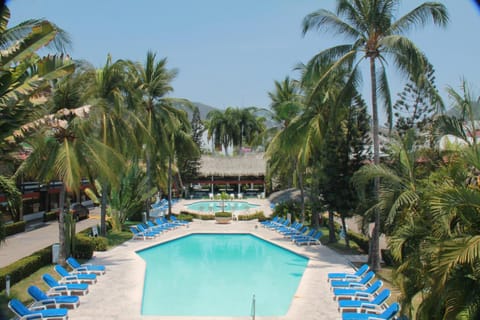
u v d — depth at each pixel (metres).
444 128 10.62
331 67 17.77
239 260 22.14
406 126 28.16
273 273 19.33
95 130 21.27
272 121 32.09
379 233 17.95
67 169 16.00
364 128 21.89
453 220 8.77
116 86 22.84
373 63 17.94
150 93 31.28
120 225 29.03
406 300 9.32
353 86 18.34
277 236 27.55
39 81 11.77
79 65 17.89
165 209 43.28
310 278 16.75
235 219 35.88
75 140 17.52
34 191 34.00
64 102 17.55
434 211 8.42
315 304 13.58
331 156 21.94
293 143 22.64
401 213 12.06
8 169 13.37
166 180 43.69
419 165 15.15
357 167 21.64
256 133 72.19
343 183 21.92
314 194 24.59
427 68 17.08
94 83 18.94
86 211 36.25
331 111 19.48
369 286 15.02
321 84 18.27
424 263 8.85
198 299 15.36
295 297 14.32
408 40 15.75
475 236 7.31
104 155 18.22
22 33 12.01
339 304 12.40
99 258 20.56
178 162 53.03
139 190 30.05
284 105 27.44
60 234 18.09
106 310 12.91
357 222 19.38
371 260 18.16
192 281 18.03
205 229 30.58
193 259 22.42
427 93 17.11
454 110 10.52
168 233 28.80
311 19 18.19
